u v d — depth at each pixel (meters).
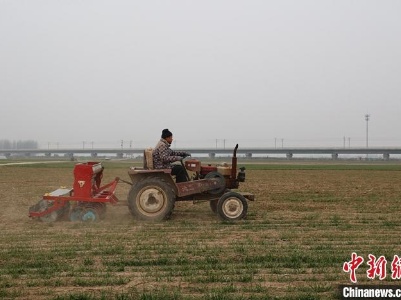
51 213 9.02
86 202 9.23
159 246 6.73
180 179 9.59
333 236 7.45
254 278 5.16
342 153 76.38
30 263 5.77
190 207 11.30
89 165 9.07
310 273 5.38
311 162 60.91
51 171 28.12
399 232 7.83
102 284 4.97
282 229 8.16
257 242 7.00
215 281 5.06
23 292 4.71
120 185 17.88
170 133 9.54
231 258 5.97
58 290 4.79
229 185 9.72
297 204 11.92
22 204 12.20
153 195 9.05
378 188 16.70
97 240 7.20
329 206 11.50
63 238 7.37
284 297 4.50
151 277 5.20
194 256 6.14
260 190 15.86
